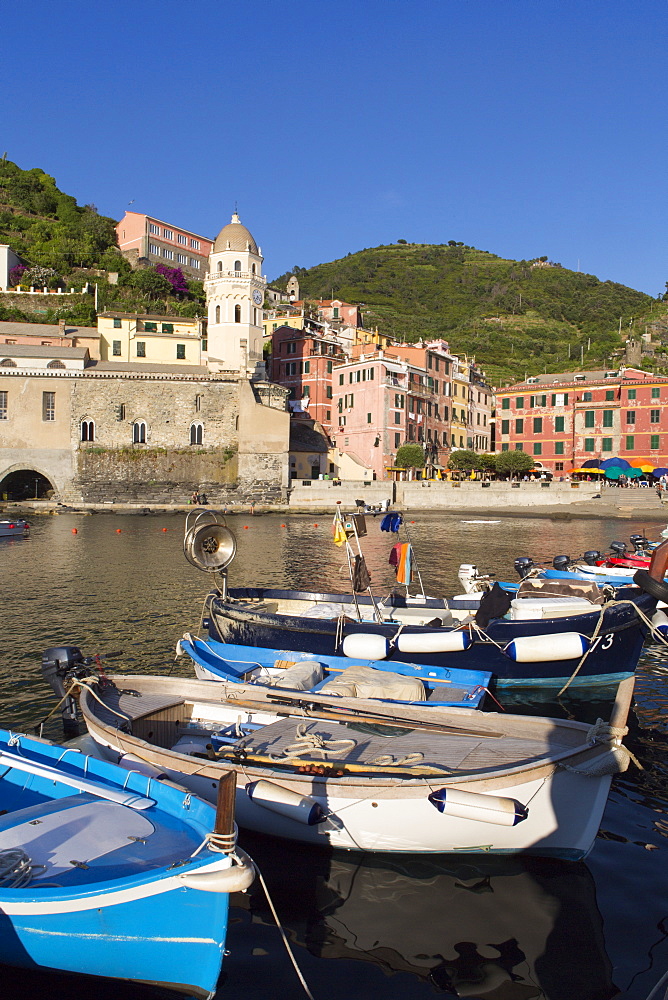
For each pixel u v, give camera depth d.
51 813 6.99
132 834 6.60
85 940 5.70
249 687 10.60
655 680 15.23
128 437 65.31
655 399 74.31
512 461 75.88
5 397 62.88
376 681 11.17
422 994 6.01
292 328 86.56
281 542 40.91
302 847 8.27
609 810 9.40
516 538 43.28
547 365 124.06
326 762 8.32
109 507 60.38
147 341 74.00
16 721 12.02
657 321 139.38
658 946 6.64
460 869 7.92
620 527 51.25
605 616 12.90
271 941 6.71
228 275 71.25
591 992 6.04
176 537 42.50
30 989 6.05
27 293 88.00
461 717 9.46
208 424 66.88
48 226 105.44
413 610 15.85
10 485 65.19
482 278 194.50
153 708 9.93
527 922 6.99
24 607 21.22
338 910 7.18
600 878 7.76
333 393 82.81
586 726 8.70
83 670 11.18
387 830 7.77
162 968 5.81
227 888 5.61
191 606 21.42
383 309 169.62
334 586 25.17
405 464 72.75
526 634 13.05
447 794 7.43
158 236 108.62
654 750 11.41
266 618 14.08
